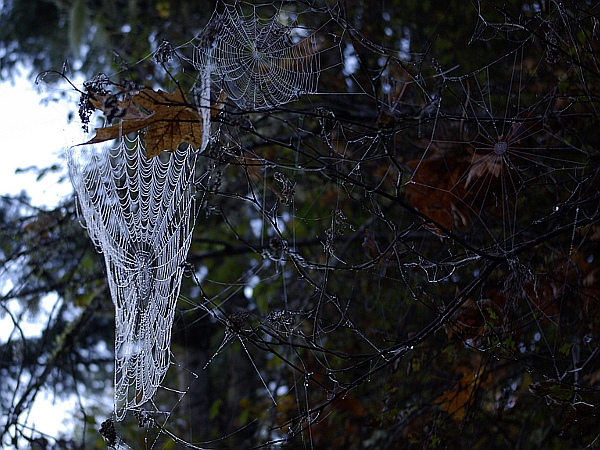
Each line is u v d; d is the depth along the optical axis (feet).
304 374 13.24
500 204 16.75
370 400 22.66
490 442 21.21
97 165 15.10
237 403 31.96
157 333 14.52
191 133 11.75
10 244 24.52
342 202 23.79
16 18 32.91
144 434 29.27
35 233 22.81
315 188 23.86
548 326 18.38
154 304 14.82
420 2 23.71
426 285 19.17
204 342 31.22
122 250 15.14
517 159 16.33
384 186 19.98
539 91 17.61
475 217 16.96
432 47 22.06
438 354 17.75
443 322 12.94
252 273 25.03
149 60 24.35
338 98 21.40
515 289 15.35
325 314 22.33
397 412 18.56
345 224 15.01
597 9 16.55
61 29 32.35
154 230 15.46
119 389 14.24
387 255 16.74
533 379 19.25
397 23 23.66
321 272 22.31
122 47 25.73
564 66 17.12
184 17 26.99
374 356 12.94
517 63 19.60
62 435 22.43
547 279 16.22
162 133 11.69
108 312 23.93
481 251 12.82
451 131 17.48
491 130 17.87
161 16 27.20
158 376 14.21
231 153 13.00
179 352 32.32
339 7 15.66
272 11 23.29
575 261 16.61
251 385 32.50
